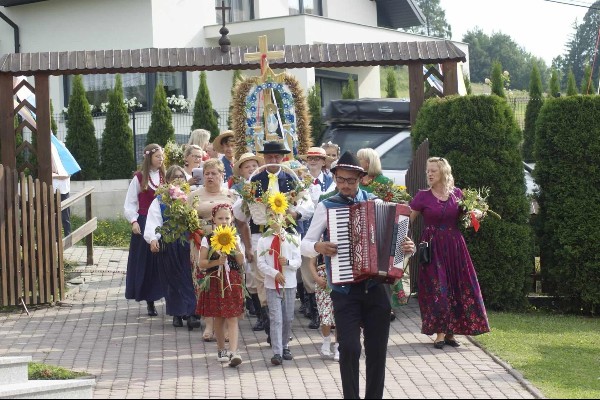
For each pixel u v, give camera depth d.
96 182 22.67
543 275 13.65
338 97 30.64
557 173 13.38
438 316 10.66
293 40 27.53
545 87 71.38
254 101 13.52
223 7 14.24
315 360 10.10
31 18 29.11
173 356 10.31
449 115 13.16
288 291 10.02
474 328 10.73
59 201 13.40
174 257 11.66
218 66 13.96
